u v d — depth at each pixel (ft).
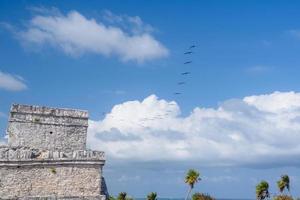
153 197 256.93
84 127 169.99
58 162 155.74
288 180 255.91
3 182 148.46
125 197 234.38
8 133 160.56
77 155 158.61
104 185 172.86
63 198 153.58
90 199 157.28
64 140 166.09
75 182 156.87
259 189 249.96
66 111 168.55
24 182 150.92
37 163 153.17
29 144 161.68
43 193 152.56
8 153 150.51
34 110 164.45
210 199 235.20
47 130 164.66
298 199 242.99
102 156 161.48
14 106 162.30
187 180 252.83
